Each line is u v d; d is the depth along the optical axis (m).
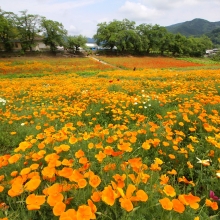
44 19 66.31
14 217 1.42
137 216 1.47
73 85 10.62
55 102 6.66
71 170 1.65
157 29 83.00
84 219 1.13
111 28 78.81
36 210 1.55
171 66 41.09
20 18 63.62
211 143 2.73
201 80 11.17
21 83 13.30
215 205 1.51
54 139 2.60
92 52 76.69
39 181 1.48
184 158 2.68
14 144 3.79
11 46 62.75
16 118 4.43
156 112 5.24
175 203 1.32
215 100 4.59
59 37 67.94
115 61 52.00
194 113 4.09
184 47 84.06
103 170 1.99
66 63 43.84
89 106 5.70
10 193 1.43
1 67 33.75
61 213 1.16
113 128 3.46
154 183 1.89
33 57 57.62
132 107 5.41
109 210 1.51
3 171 2.12
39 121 4.48
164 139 3.06
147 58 68.88
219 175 1.97
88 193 1.62
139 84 10.30
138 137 3.30
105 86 9.66
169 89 8.35
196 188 2.13
